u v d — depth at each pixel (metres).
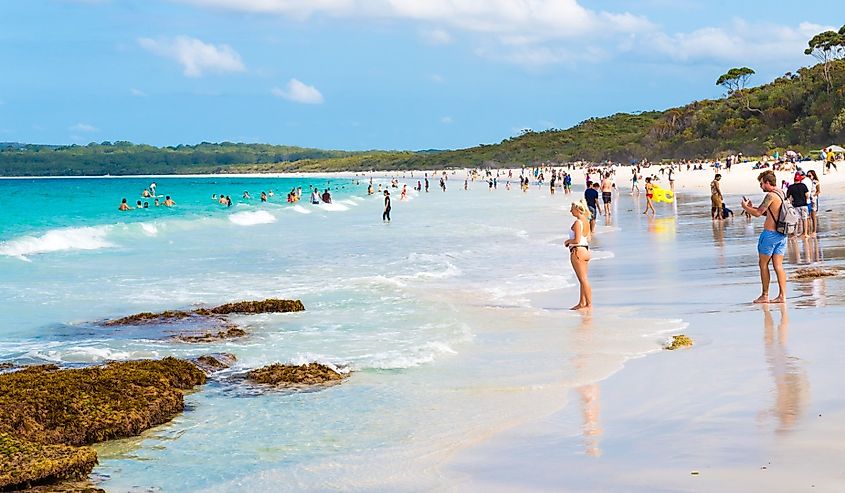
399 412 7.48
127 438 7.05
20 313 13.95
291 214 45.66
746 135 121.31
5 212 44.66
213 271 19.64
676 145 136.62
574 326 11.27
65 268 20.45
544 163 172.12
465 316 12.38
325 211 49.00
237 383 8.80
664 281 15.16
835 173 59.56
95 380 7.92
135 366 8.77
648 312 12.11
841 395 7.06
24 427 6.85
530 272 17.55
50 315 13.77
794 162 70.69
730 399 7.17
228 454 6.54
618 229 28.03
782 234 12.00
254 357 10.05
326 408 7.73
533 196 66.75
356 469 6.04
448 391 8.13
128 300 15.27
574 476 5.56
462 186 107.25
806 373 7.91
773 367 8.23
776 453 5.67
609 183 34.31
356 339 10.91
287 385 8.62
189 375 8.77
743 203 12.35
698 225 28.20
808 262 16.30
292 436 6.93
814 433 6.05
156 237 29.81
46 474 5.89
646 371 8.51
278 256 22.94
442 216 41.59
